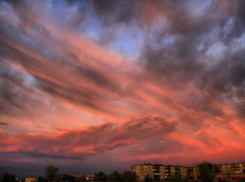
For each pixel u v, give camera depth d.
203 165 78.88
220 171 123.94
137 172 126.00
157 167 131.25
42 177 126.50
